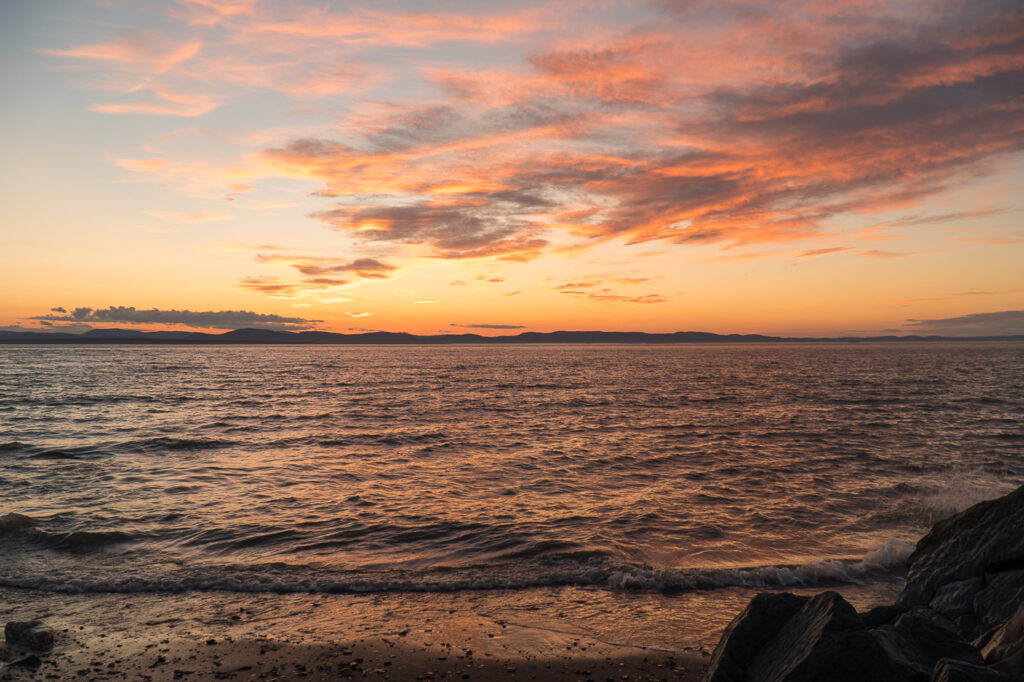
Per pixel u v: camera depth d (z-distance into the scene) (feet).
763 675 17.48
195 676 22.76
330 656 24.50
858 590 31.76
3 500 52.70
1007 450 78.84
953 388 190.70
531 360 527.40
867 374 280.72
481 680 22.43
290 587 32.96
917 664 16.69
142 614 29.27
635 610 29.55
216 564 36.81
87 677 22.70
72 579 34.09
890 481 60.13
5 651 24.79
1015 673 15.08
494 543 40.65
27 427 102.37
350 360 530.68
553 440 89.04
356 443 86.33
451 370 342.85
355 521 46.06
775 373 296.92
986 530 23.99
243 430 100.37
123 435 93.30
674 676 22.77
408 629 27.32
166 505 51.01
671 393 178.91
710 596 31.40
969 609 21.48
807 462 70.69
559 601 30.83
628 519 46.32
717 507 49.98
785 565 35.32
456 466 68.80
